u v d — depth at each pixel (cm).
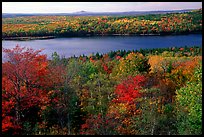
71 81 1881
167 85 2170
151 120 1504
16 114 1498
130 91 1747
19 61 1489
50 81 1625
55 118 1652
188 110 1477
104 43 8262
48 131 1526
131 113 1603
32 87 1561
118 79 2164
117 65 3209
